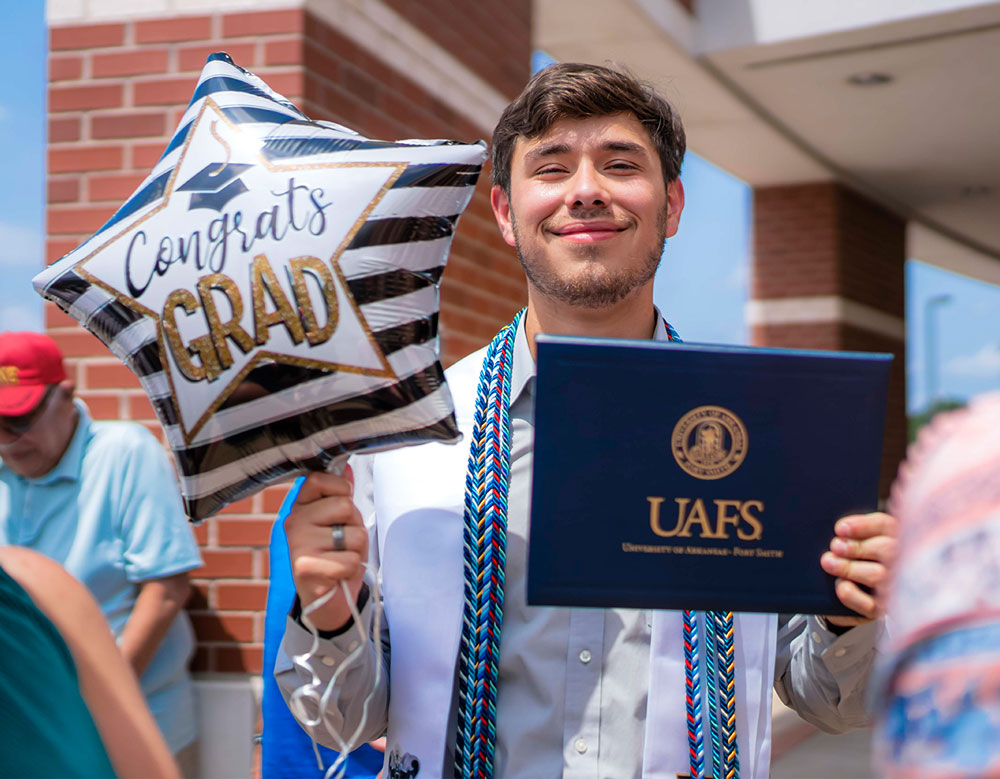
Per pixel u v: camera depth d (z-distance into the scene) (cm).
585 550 120
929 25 639
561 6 576
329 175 121
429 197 122
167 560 226
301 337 117
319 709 136
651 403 121
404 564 147
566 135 152
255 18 288
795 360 123
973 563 56
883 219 1105
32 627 98
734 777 137
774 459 122
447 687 140
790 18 656
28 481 229
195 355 119
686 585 121
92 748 95
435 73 354
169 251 121
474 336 363
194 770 249
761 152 909
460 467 152
